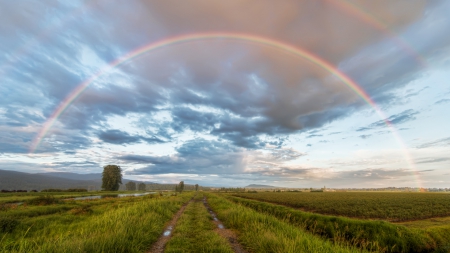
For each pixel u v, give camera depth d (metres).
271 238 9.07
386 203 45.19
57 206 23.83
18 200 32.94
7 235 11.09
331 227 15.56
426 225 23.48
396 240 13.93
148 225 11.47
